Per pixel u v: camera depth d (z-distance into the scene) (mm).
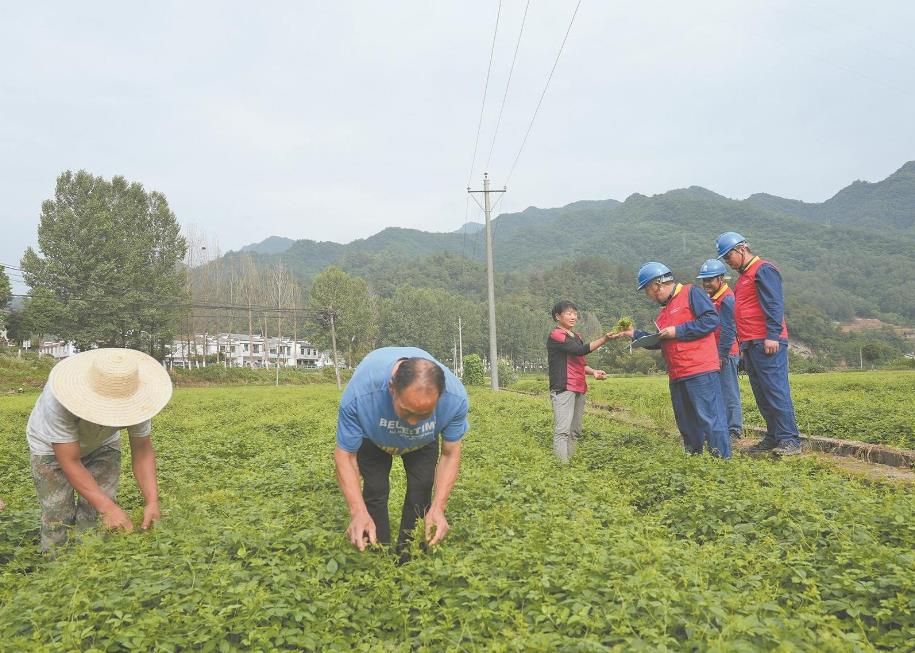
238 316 99938
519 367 130250
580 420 9203
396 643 3678
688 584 3822
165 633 3555
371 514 4980
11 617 3715
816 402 15250
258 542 4621
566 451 8898
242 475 8547
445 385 4258
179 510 5719
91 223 51188
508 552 4254
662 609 3424
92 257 51625
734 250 8680
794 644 3150
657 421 13312
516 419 15281
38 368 49969
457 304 120812
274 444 12070
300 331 125750
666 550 4164
